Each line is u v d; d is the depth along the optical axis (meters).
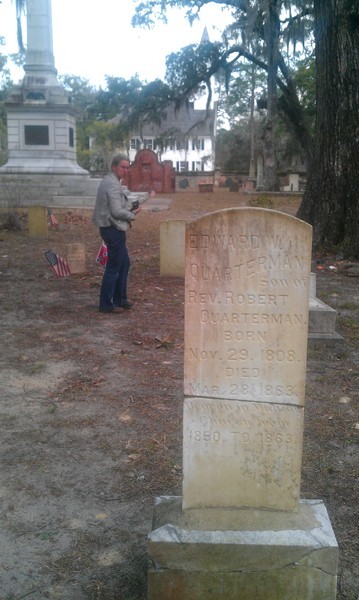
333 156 12.98
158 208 24.12
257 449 2.93
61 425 4.67
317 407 5.06
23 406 5.03
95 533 3.35
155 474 3.97
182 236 10.18
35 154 24.69
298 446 2.91
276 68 29.84
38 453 4.23
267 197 27.72
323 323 6.77
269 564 2.75
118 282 8.05
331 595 2.78
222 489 2.97
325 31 12.81
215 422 2.92
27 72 24.75
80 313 8.00
